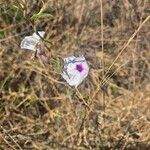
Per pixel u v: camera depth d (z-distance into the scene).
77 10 5.48
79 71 4.28
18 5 4.11
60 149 4.61
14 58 5.02
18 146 4.42
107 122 4.79
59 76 4.88
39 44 4.22
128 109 4.89
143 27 5.40
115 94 5.01
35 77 4.99
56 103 4.90
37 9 4.90
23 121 4.80
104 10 5.58
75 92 4.57
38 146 4.62
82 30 5.42
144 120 4.83
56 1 5.41
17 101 4.87
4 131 4.56
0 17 5.08
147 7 5.55
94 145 4.63
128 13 5.57
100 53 5.27
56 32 5.32
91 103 4.48
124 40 5.27
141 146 4.68
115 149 4.62
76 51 5.23
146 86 5.11
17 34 5.04
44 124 4.79
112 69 5.13
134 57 5.23
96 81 4.98
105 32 5.45
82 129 4.67
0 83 4.94
